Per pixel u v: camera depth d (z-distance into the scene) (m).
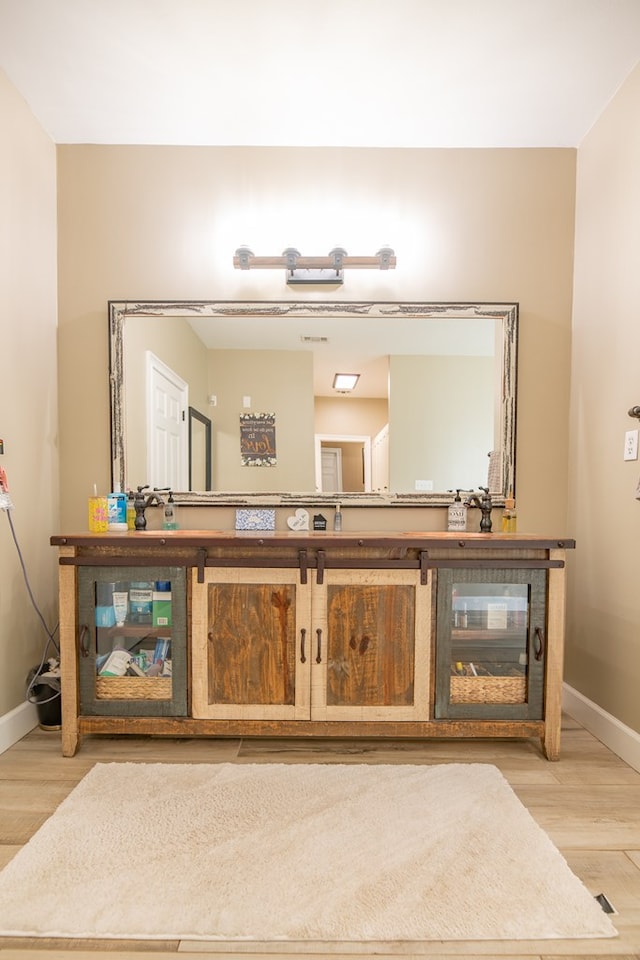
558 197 2.18
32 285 1.99
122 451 2.17
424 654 1.71
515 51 1.70
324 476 2.20
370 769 1.60
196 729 1.72
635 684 1.71
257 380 2.20
